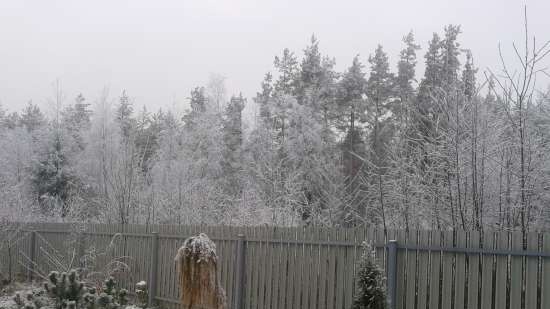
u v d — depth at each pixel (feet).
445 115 34.47
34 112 177.78
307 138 87.45
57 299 23.27
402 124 41.91
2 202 62.39
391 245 22.63
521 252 19.07
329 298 25.26
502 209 29.76
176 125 94.22
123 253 39.83
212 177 88.53
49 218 67.62
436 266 21.49
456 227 30.40
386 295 20.13
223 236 31.58
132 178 60.75
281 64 110.42
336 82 106.93
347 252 24.72
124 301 26.16
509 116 28.50
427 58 87.66
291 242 27.43
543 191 29.27
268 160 83.30
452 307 20.92
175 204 57.31
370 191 41.65
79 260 43.11
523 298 19.07
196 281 17.29
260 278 29.04
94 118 98.22
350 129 102.17
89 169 94.63
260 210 49.98
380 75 102.06
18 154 103.96
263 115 106.01
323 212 58.03
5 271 51.65
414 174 35.65
